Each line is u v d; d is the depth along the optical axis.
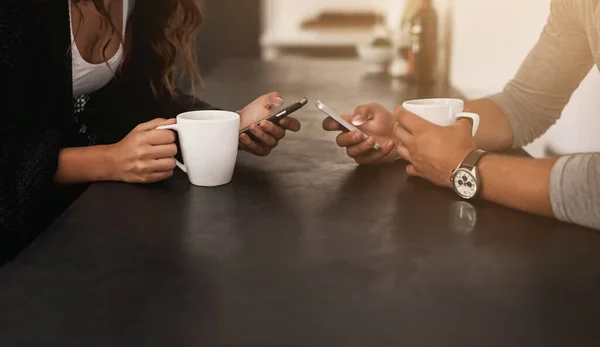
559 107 1.41
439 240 0.85
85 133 1.52
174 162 1.12
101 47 1.44
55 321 0.63
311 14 5.02
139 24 1.52
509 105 1.41
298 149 1.40
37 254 0.80
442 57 2.69
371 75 2.73
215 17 4.92
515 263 0.77
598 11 1.11
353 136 1.21
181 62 1.87
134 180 1.12
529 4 1.79
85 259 0.79
